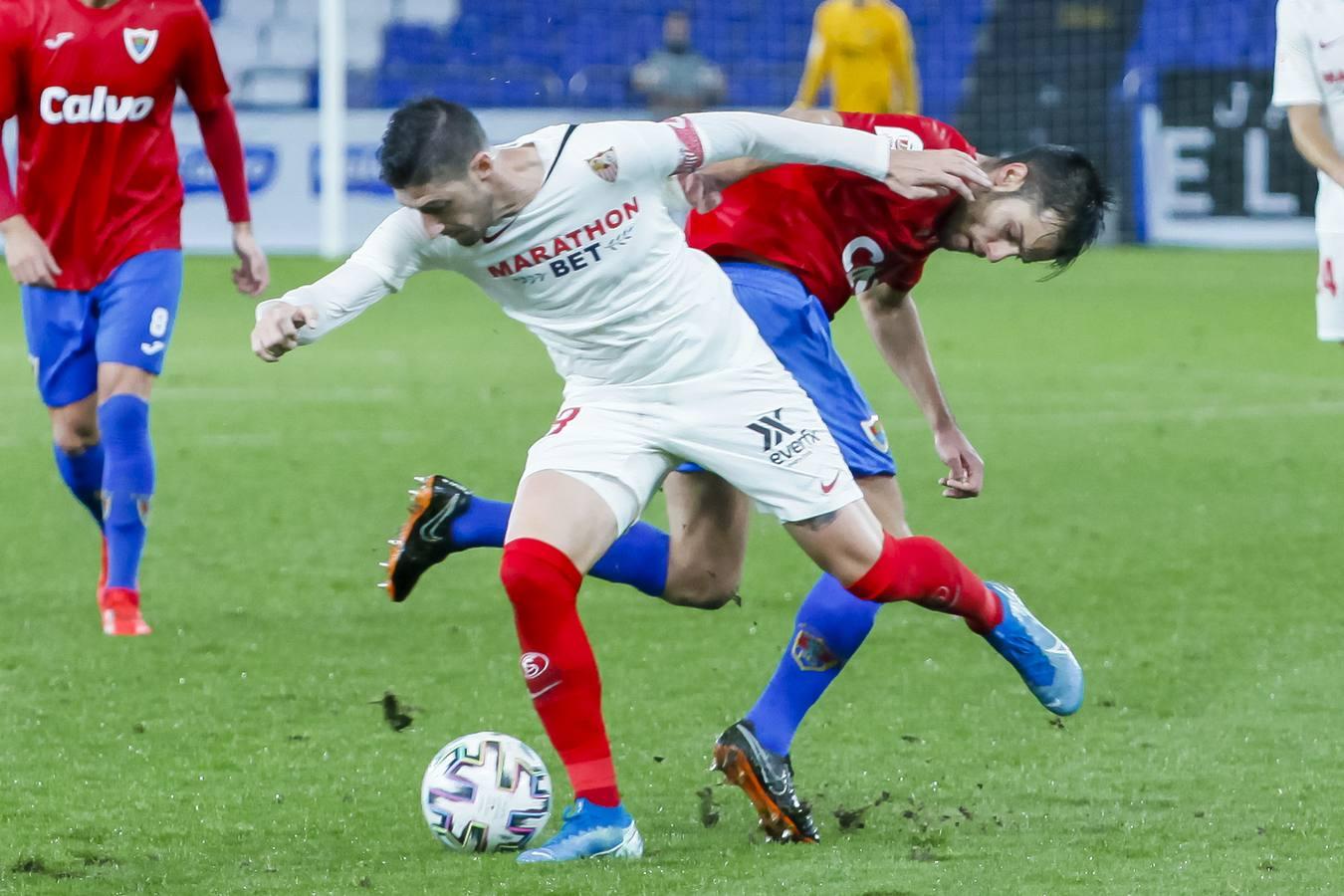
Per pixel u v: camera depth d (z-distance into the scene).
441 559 15.28
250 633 20.78
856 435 14.84
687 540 15.11
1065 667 14.71
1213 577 23.72
